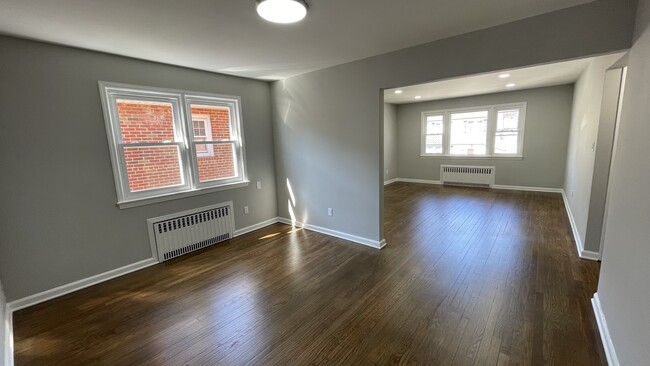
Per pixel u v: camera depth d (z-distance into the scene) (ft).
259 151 14.43
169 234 11.13
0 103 7.59
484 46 8.05
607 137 9.36
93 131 9.20
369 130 11.19
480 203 18.42
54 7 6.00
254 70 12.02
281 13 6.39
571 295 7.89
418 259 10.57
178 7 6.17
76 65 8.74
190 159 11.70
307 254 11.37
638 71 5.41
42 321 7.49
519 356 5.85
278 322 7.24
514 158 22.06
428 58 9.12
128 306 8.09
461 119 24.27
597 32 6.49
